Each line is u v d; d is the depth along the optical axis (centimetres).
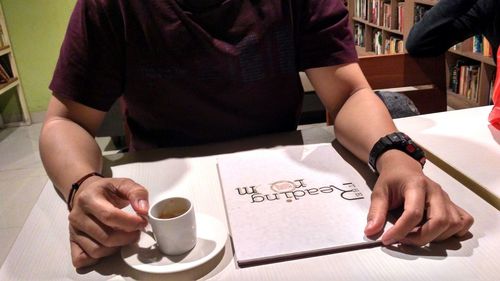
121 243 67
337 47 103
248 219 73
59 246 71
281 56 105
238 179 86
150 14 97
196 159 99
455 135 104
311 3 103
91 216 67
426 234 65
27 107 357
